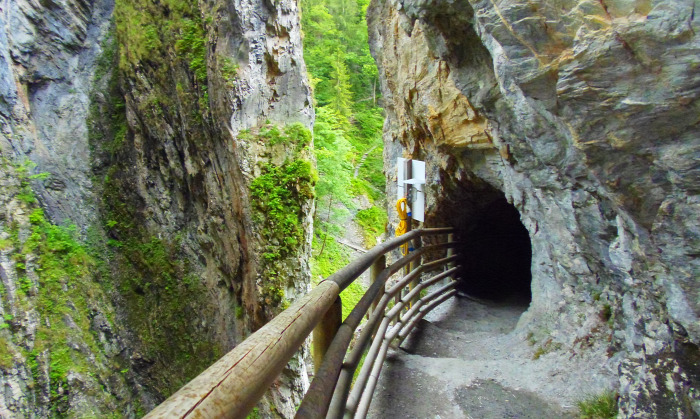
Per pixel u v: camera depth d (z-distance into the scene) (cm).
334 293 172
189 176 1027
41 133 1245
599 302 333
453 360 367
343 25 2889
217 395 68
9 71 1146
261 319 825
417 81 684
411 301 460
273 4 854
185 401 63
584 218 291
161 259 1134
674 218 171
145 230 1202
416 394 309
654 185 175
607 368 294
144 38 1078
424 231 477
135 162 1216
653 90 155
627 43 155
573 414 275
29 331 1009
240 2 818
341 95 2392
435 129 641
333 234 1703
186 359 1066
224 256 952
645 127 163
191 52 928
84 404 1034
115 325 1178
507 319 605
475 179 668
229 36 838
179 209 1118
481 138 546
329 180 1575
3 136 1143
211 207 957
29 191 1162
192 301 1066
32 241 1105
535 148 298
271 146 839
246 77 832
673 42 144
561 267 375
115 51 1309
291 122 888
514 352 393
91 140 1305
